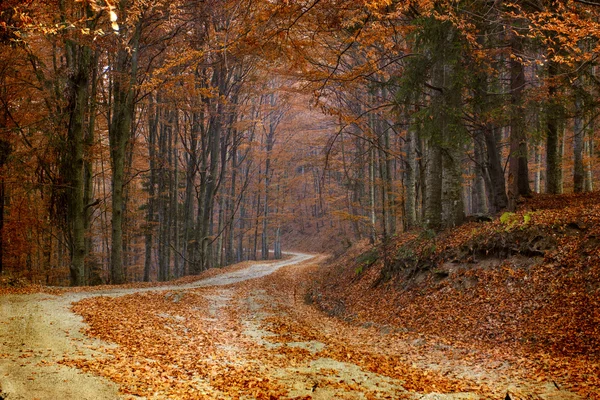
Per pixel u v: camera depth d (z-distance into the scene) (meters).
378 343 11.88
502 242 13.98
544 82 13.70
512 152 16.73
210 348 10.16
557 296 11.10
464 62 15.15
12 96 19.81
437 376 8.47
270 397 6.73
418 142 24.52
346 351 10.47
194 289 20.80
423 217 22.91
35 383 6.39
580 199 15.82
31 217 22.47
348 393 7.14
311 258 49.97
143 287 21.05
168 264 35.06
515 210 16.66
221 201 42.28
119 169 23.19
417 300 14.84
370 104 22.45
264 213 54.78
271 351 10.30
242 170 58.06
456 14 12.69
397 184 29.28
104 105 23.98
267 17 8.98
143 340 9.91
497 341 10.63
